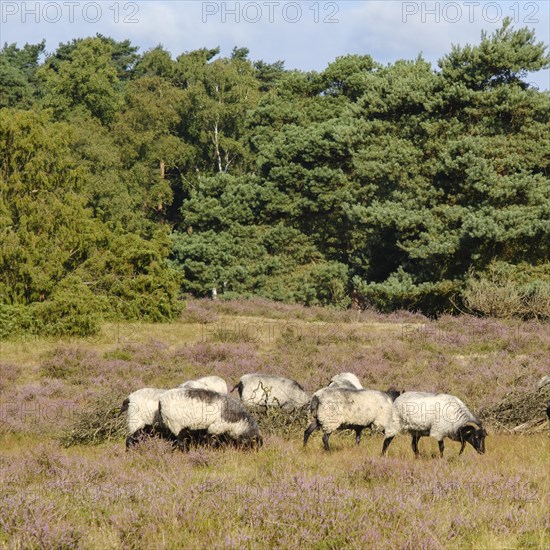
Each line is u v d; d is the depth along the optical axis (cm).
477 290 5950
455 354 4625
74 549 1217
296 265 8288
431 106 6862
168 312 5641
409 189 7000
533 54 6719
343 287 7769
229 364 4169
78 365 4069
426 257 6400
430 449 2253
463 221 6316
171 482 1605
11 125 5706
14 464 1922
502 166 6556
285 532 1248
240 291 8081
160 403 2120
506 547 1198
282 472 1745
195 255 8219
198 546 1201
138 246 5847
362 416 2184
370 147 7256
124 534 1276
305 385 3538
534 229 6100
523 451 2094
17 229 5559
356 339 5034
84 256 5909
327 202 8094
